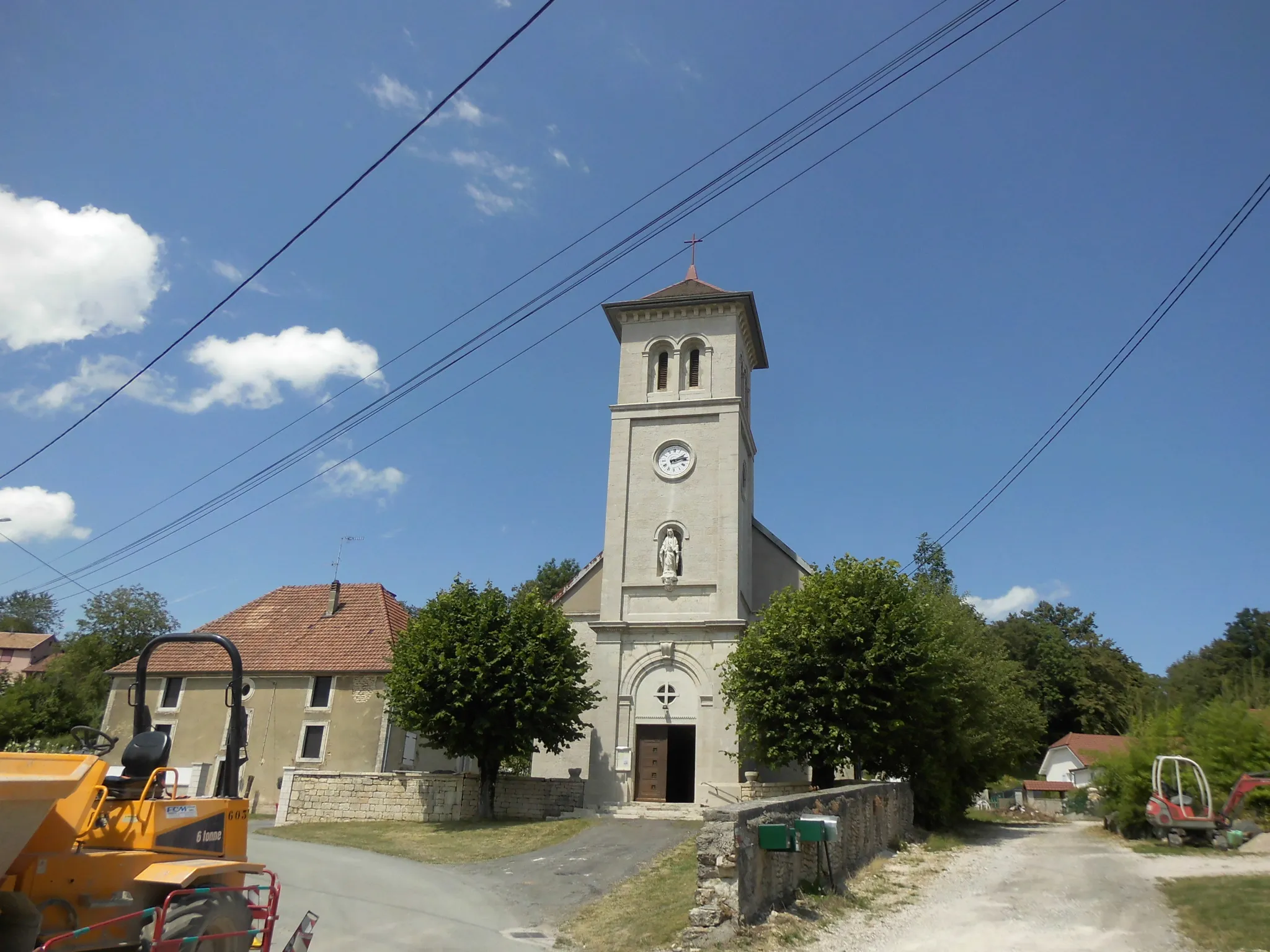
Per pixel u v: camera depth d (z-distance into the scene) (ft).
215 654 130.00
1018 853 69.67
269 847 73.00
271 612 138.72
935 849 72.74
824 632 85.87
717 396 116.47
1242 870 54.08
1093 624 244.22
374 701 119.34
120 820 27.30
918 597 91.15
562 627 97.40
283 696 122.42
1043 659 231.09
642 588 109.81
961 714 92.63
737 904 36.55
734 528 109.70
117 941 25.31
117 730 126.72
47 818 24.40
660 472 114.52
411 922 42.42
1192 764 73.46
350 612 134.62
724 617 106.22
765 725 86.99
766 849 40.06
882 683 83.25
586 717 105.70
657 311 121.80
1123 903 44.24
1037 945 36.73
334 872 58.65
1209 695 171.94
